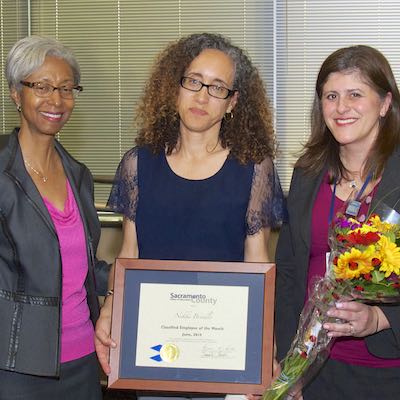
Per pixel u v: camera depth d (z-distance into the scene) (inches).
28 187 82.4
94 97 183.0
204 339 82.1
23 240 80.5
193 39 85.7
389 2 170.2
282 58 175.9
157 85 88.4
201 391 81.3
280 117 177.3
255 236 87.4
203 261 83.0
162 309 82.7
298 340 81.7
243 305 82.1
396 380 84.8
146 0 178.5
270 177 88.1
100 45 181.8
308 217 88.0
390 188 83.3
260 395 81.6
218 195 86.2
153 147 88.7
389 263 71.7
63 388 86.1
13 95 85.7
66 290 85.4
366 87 84.0
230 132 87.5
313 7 173.2
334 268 76.0
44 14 183.2
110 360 82.3
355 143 86.7
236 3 175.8
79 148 184.7
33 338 80.8
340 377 86.4
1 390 82.8
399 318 80.0
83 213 88.6
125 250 90.8
